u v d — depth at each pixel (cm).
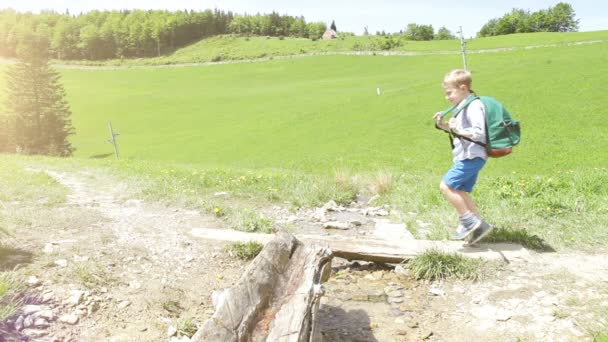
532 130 3956
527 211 680
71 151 6656
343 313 431
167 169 1339
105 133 7706
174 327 385
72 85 13625
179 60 18188
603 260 504
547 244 553
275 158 4559
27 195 805
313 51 16550
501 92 5056
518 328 388
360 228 674
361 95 6781
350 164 3903
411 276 503
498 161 3453
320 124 5475
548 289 445
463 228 531
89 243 548
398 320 416
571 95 4588
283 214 763
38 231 580
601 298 420
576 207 677
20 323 353
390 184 932
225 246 566
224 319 308
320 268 386
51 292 408
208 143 5719
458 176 516
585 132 3734
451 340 382
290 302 332
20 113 7219
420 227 663
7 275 405
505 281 468
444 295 456
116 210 742
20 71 7156
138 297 431
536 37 11388
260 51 18000
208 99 9450
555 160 3316
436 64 10831
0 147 7300
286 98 8362
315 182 959
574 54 7519
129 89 12406
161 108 9025
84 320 381
